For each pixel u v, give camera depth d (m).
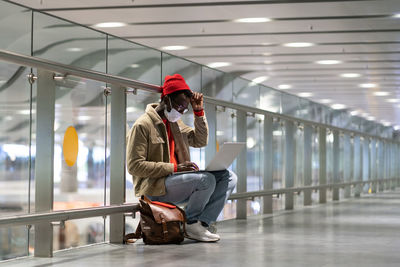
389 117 27.52
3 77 5.84
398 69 13.92
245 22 9.49
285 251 5.26
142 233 5.75
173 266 4.35
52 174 5.01
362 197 19.98
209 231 6.29
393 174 31.00
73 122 5.60
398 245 5.79
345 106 22.53
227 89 14.08
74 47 9.35
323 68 13.77
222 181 6.04
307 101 20.14
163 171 5.64
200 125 6.33
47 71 5.01
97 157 5.96
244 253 5.11
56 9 8.59
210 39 10.65
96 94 5.93
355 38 10.66
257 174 12.03
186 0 8.21
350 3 8.33
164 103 5.90
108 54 10.05
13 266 4.41
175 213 5.77
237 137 10.02
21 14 8.46
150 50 11.16
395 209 12.52
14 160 5.82
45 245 4.92
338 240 6.25
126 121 6.13
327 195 17.59
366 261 4.64
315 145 16.47
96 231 5.84
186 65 12.35
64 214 5.02
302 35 10.43
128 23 9.44
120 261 4.62
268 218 9.86
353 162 21.55
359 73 14.54
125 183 6.05
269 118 11.59
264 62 12.95
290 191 12.63
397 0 8.14
